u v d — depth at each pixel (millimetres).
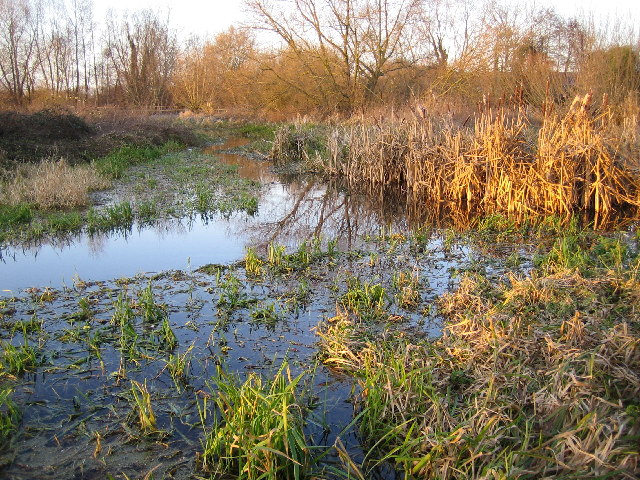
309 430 3369
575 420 2877
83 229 8375
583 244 7348
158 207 9922
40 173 11148
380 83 28219
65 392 3766
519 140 9758
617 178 8875
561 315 4289
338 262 6789
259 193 11773
